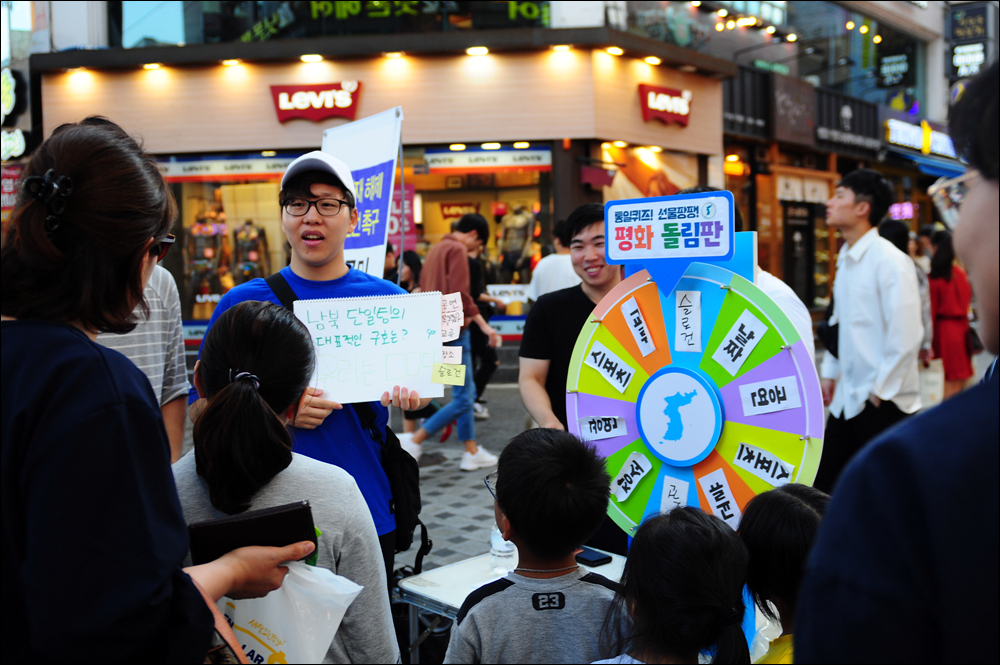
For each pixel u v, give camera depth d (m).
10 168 9.86
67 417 0.93
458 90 9.62
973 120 0.76
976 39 16.70
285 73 9.65
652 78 10.20
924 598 0.67
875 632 0.68
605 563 2.21
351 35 9.59
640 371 2.03
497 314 10.06
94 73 9.80
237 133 9.77
